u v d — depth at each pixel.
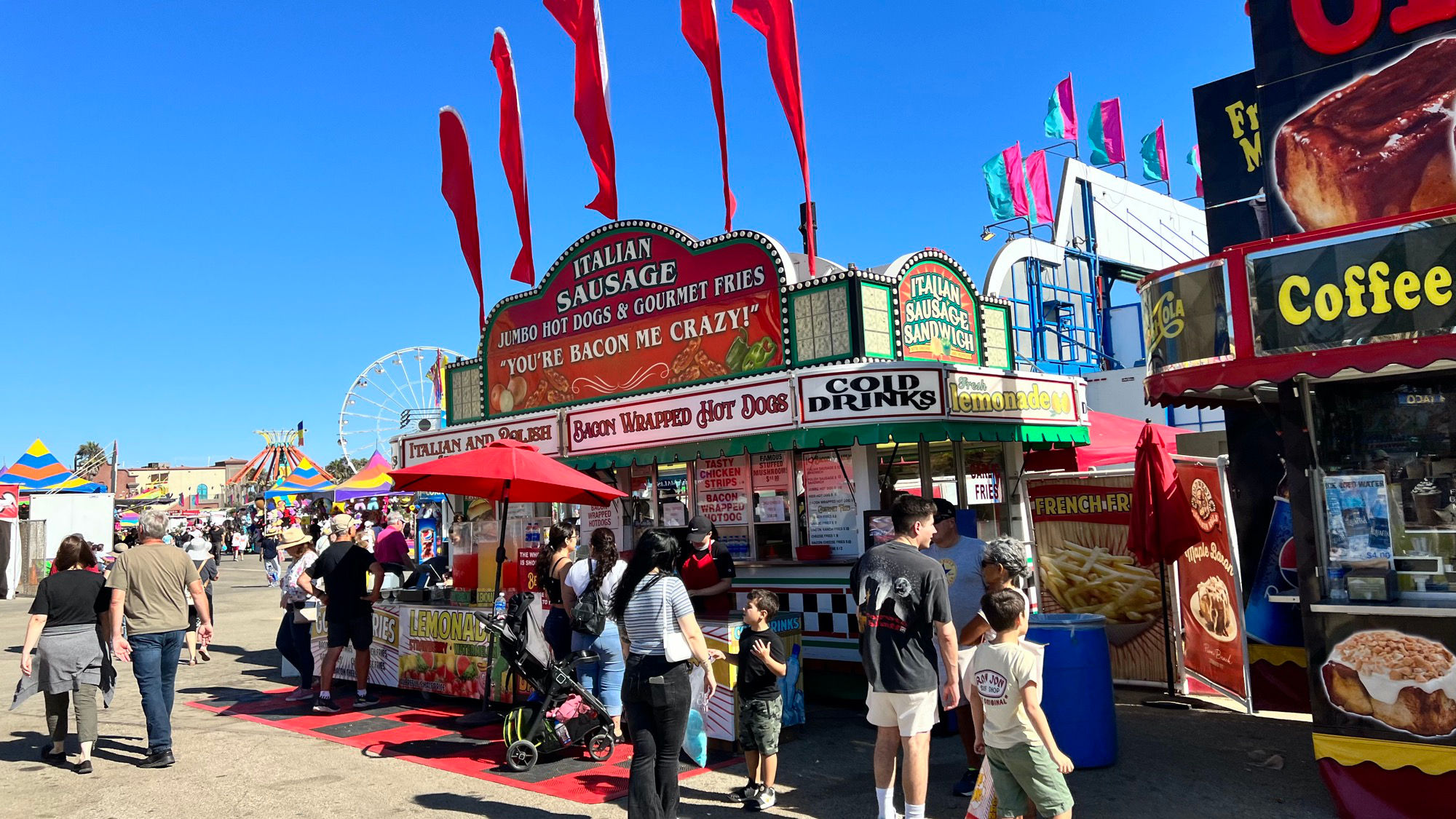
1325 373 4.82
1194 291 5.32
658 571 5.00
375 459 22.16
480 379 12.33
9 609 20.58
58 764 6.93
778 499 9.04
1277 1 5.90
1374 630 4.93
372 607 9.45
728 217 10.15
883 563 4.87
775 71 9.80
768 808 5.50
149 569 6.87
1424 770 4.77
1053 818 4.12
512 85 12.51
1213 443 10.80
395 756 6.91
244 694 9.79
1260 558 7.58
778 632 7.02
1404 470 5.30
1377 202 5.51
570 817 5.45
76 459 98.75
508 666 8.12
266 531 26.73
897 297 8.72
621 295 10.39
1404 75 5.43
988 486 9.72
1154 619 8.36
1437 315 4.56
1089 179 21.58
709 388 8.62
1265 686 7.56
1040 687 4.15
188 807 5.80
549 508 11.09
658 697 4.76
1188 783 5.64
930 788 5.81
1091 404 20.77
